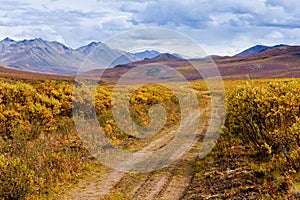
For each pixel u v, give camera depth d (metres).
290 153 8.00
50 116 15.57
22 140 12.22
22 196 7.95
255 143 10.29
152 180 9.67
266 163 8.81
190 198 7.91
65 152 11.87
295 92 8.97
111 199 8.23
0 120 13.56
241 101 10.02
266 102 8.99
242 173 8.77
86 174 10.31
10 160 9.59
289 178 7.04
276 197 6.60
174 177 9.86
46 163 10.33
